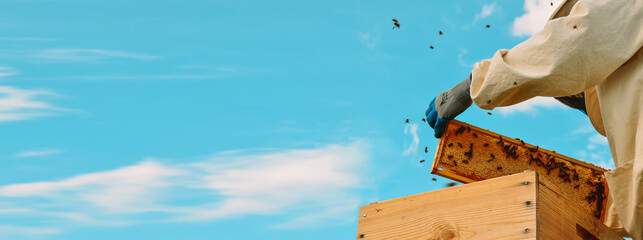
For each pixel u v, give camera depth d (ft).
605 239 9.04
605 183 10.96
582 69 8.83
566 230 8.46
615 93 9.14
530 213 8.05
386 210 9.59
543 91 9.07
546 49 8.98
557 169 10.77
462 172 10.40
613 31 8.86
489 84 9.48
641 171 8.41
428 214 9.03
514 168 10.55
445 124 10.52
